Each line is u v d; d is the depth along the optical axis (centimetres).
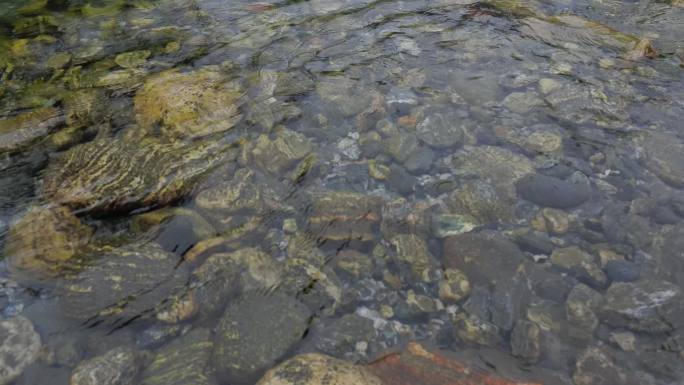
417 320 58
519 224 69
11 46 102
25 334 55
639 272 62
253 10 114
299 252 64
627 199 72
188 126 81
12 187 71
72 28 108
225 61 97
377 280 61
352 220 68
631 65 98
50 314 57
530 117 86
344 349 54
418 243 65
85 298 58
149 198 68
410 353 54
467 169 76
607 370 53
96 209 67
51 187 70
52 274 61
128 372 52
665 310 58
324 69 95
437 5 116
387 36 105
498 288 60
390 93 90
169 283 59
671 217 69
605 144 81
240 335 54
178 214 68
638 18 114
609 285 61
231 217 67
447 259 64
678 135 82
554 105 88
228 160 75
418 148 79
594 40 105
